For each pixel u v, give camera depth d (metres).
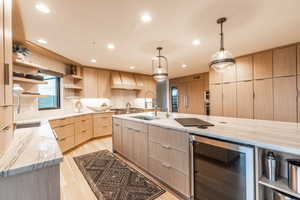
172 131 1.85
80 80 4.54
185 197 1.72
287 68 3.09
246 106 3.73
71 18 1.92
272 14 1.91
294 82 3.02
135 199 1.74
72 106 4.32
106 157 3.00
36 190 0.85
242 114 3.80
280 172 1.23
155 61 4.18
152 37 2.57
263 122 2.04
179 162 1.77
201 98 6.07
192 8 1.75
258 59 3.51
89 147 3.64
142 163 2.42
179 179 1.77
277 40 2.83
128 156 2.78
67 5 1.64
